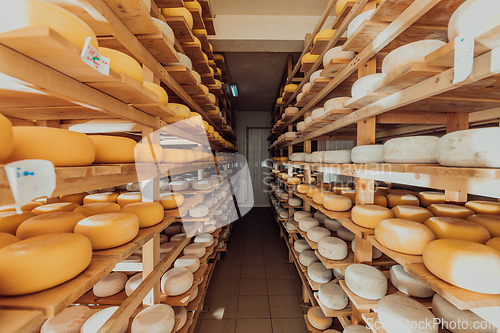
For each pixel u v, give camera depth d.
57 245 0.53
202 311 2.01
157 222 1.02
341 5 1.59
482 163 0.57
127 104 0.86
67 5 0.70
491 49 0.56
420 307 0.96
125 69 0.75
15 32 0.37
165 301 1.32
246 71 4.26
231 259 3.09
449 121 1.24
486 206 1.13
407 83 0.82
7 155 0.41
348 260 1.55
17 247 0.51
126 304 0.81
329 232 1.91
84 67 0.51
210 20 2.46
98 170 0.57
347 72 1.41
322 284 1.62
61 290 0.49
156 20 1.07
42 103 0.68
